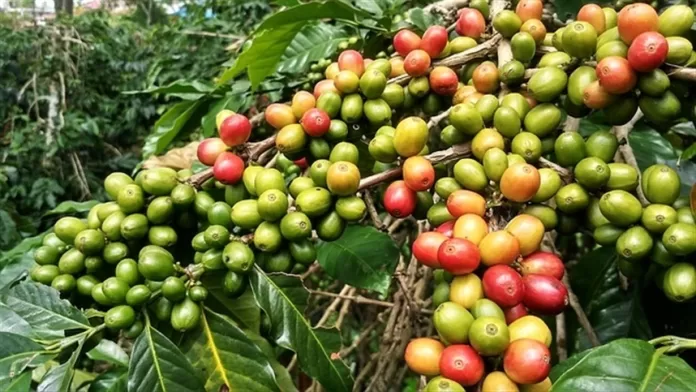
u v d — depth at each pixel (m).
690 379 0.95
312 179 1.31
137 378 1.20
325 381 1.33
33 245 1.87
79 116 8.59
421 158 1.22
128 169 8.70
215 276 1.42
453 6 1.98
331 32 2.23
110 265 1.37
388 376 2.16
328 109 1.40
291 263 1.32
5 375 1.19
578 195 1.16
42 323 1.28
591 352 1.00
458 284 1.04
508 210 1.18
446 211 1.21
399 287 2.26
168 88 2.33
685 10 1.17
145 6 14.07
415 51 1.44
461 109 1.22
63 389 1.16
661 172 1.15
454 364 0.92
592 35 1.22
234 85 2.29
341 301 2.96
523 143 1.20
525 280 1.05
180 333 1.34
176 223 1.42
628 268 1.26
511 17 1.42
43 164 8.07
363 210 1.24
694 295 1.10
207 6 7.48
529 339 0.93
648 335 1.59
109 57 9.02
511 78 1.35
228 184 1.38
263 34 1.80
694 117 1.24
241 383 1.32
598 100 1.19
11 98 8.62
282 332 1.30
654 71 1.13
